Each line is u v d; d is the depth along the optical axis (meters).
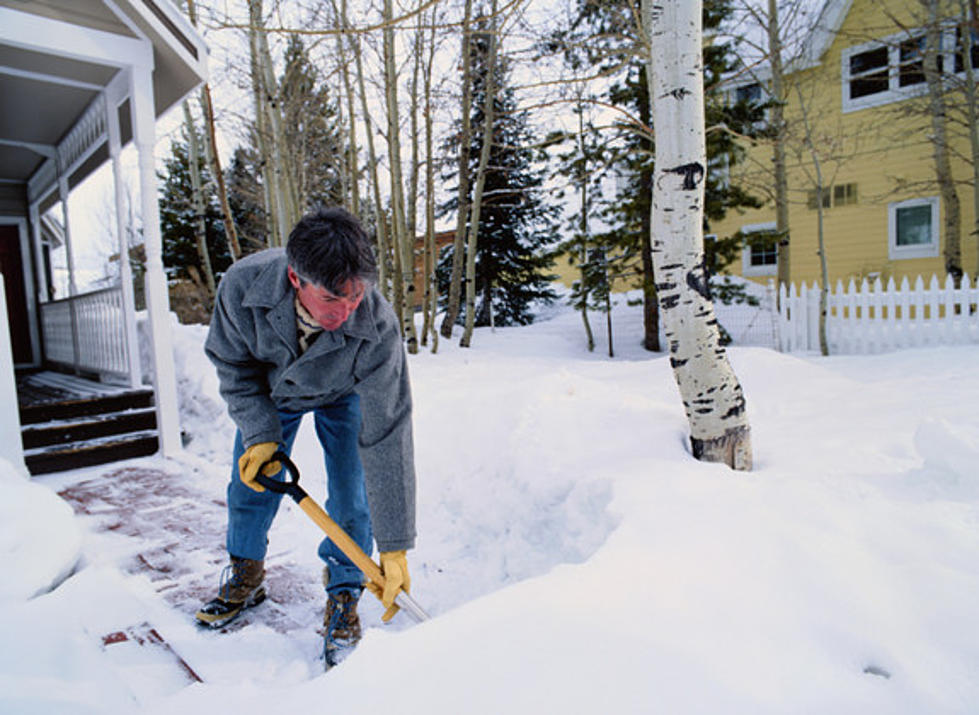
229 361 1.82
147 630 2.03
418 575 2.62
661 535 1.84
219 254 17.83
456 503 3.23
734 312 12.46
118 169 5.27
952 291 7.88
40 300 8.56
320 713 1.07
